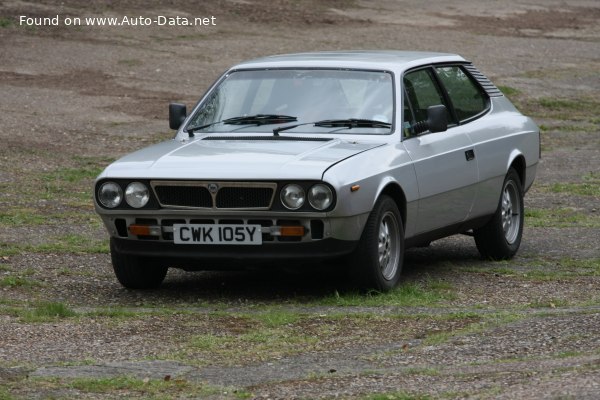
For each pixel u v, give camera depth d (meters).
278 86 15.30
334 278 15.45
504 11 60.75
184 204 13.49
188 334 12.02
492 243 16.78
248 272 16.09
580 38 54.28
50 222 19.59
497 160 16.55
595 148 31.38
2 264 16.06
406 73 15.38
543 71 45.03
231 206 13.34
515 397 8.98
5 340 11.68
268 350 11.34
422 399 9.12
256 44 47.59
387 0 61.56
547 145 31.98
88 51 44.22
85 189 23.38
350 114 14.77
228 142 14.51
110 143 30.20
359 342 11.63
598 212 21.55
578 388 9.08
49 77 39.53
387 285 14.11
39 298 14.08
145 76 40.59
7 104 34.72
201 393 9.70
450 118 15.94
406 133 14.73
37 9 50.28
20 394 9.66
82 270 15.88
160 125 33.09
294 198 13.15
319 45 48.00
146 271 14.51
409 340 11.66
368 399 9.20
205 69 42.38
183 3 54.56
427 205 14.88
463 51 48.44
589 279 15.19
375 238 13.75
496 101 17.41
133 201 13.66
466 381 9.66
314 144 14.13
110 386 9.93
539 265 16.52
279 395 9.57
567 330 11.48
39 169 25.70
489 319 12.40
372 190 13.60
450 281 15.23
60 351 11.27
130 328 12.28
